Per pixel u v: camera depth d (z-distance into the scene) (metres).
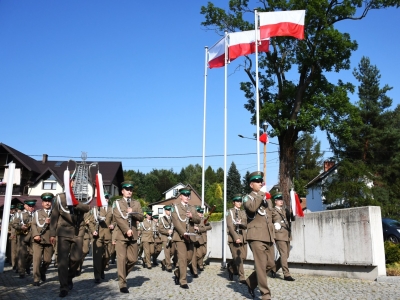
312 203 47.66
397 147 35.09
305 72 29.53
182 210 9.83
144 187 89.38
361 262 10.22
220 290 9.04
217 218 38.19
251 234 7.43
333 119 28.11
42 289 9.39
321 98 27.58
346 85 28.91
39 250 10.20
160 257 21.38
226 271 13.59
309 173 57.59
